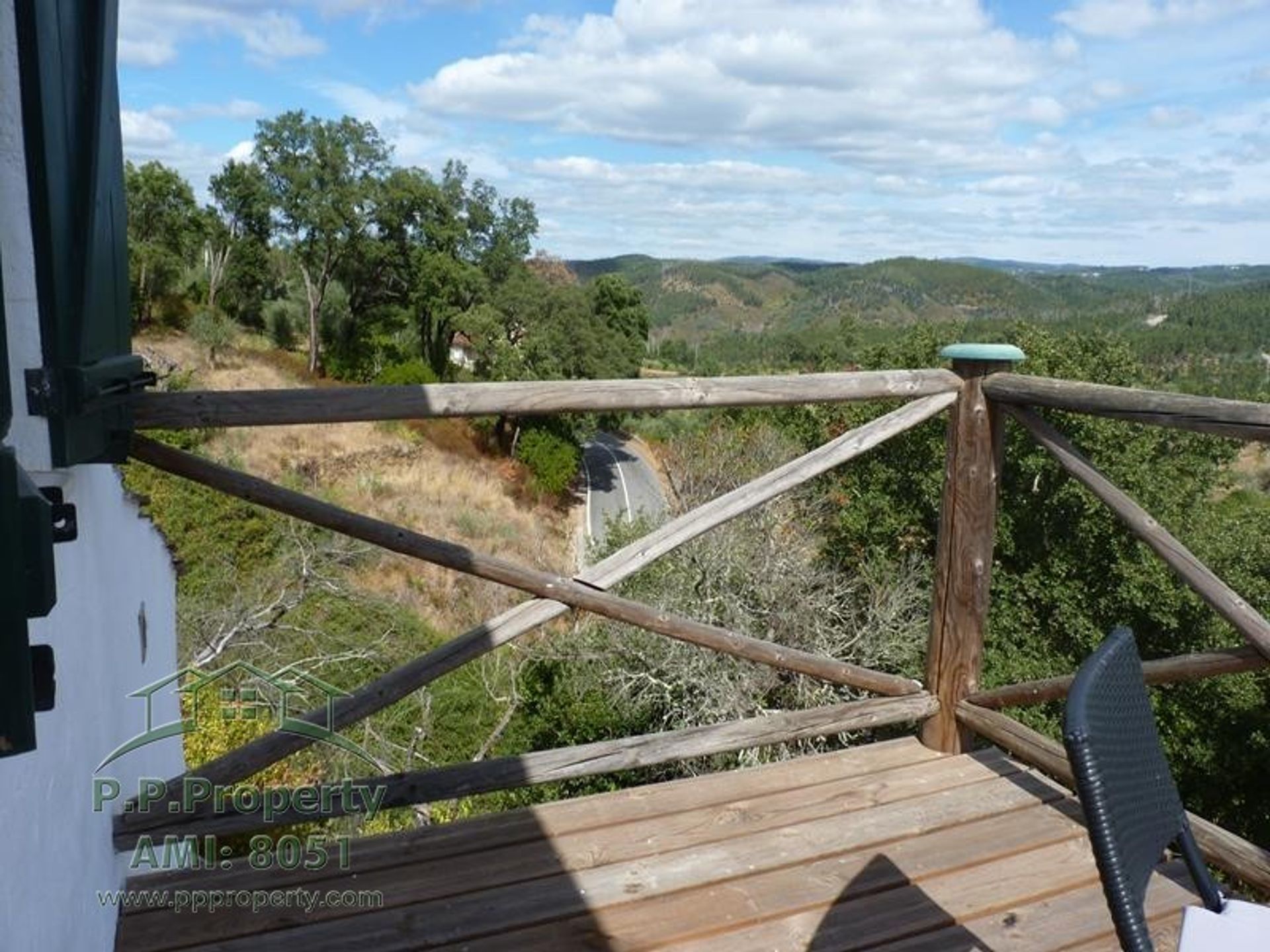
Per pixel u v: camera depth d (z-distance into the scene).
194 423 1.69
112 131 1.55
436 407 1.82
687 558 10.20
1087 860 2.02
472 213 34.88
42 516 0.74
